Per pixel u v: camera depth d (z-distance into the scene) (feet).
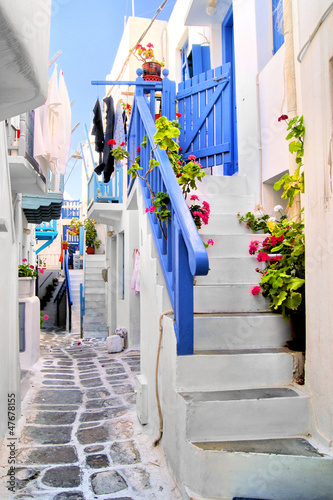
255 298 10.48
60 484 8.42
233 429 7.66
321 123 7.36
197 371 8.37
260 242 12.03
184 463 7.51
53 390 15.94
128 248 27.37
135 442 10.61
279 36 14.57
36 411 13.34
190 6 18.92
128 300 26.89
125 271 28.09
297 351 8.99
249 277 11.28
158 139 10.93
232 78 17.84
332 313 7.00
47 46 6.72
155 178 11.82
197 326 9.17
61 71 18.20
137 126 15.23
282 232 11.07
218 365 8.47
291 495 6.93
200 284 10.98
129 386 16.51
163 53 29.60
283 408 7.86
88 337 34.37
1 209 10.69
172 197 9.12
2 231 10.00
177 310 8.41
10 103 6.74
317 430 7.59
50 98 17.16
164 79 16.72
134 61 29.45
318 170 7.52
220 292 10.32
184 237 8.06
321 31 7.30
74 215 76.33
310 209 7.90
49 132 17.70
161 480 8.49
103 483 8.43
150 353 11.29
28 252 36.50
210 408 7.58
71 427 11.84
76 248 74.84
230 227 13.55
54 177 24.32
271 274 9.71
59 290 50.47
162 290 9.74
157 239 10.69
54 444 10.57
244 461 6.93
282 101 12.75
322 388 7.41
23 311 20.13
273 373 8.70
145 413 11.51
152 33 30.07
